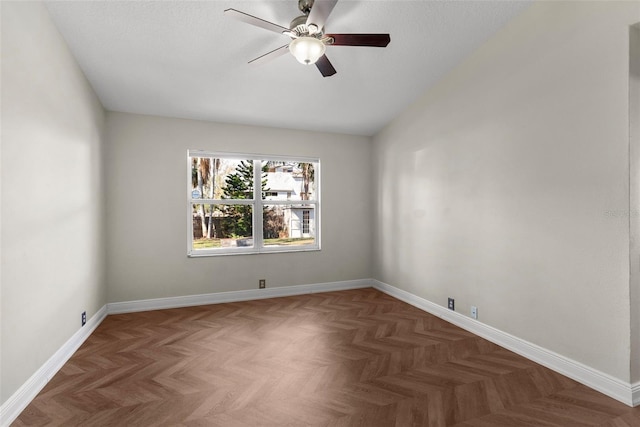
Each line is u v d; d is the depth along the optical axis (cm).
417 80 347
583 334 215
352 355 259
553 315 234
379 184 468
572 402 195
